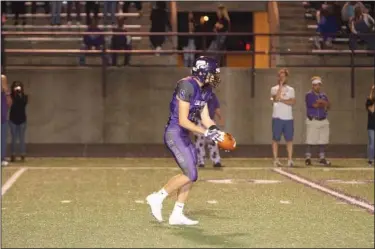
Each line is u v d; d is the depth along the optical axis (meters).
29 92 51.97
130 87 52.19
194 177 22.44
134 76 52.19
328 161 44.75
